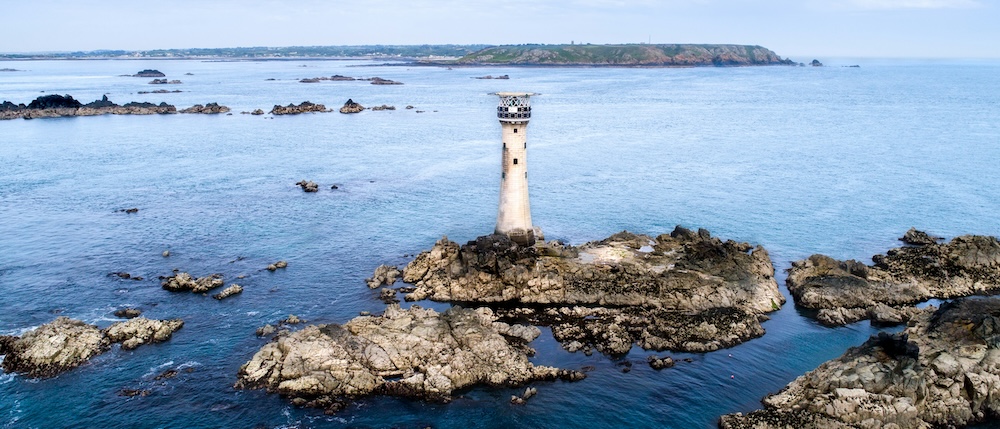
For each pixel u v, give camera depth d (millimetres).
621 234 98938
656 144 196000
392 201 130375
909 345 59188
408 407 59281
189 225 114500
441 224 115312
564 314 77188
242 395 60906
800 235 109750
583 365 66312
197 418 57812
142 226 113750
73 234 109125
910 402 55969
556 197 132625
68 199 131125
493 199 131750
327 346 64375
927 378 58125
